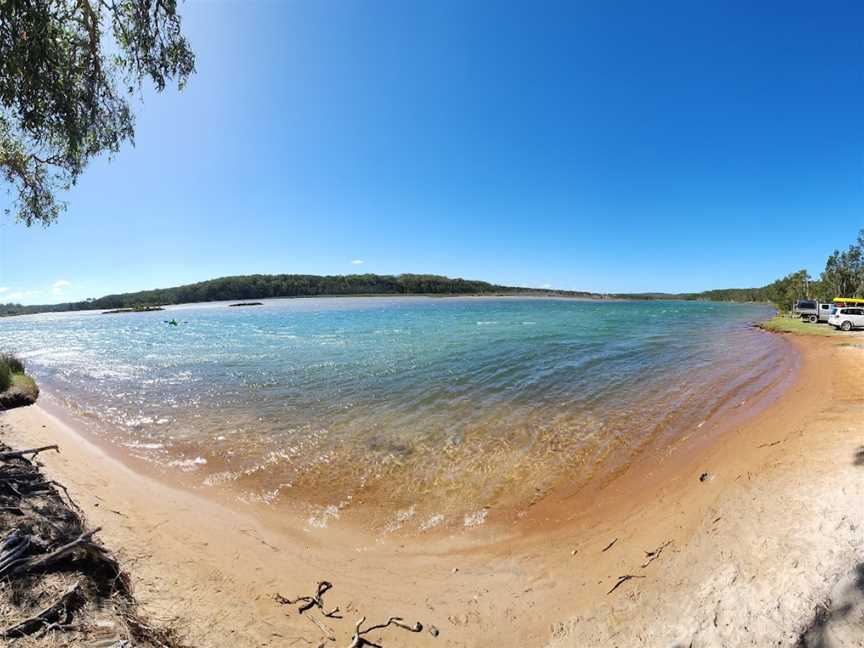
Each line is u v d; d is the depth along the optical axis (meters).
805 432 8.10
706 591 4.04
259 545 5.60
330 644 3.91
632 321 44.38
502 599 4.53
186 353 23.28
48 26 5.33
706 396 12.30
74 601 3.91
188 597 4.47
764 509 5.25
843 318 28.53
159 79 6.50
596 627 3.96
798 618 3.44
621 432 9.43
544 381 14.37
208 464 8.23
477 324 39.81
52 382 16.56
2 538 4.64
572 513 6.28
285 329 37.12
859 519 4.45
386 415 10.92
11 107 5.96
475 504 6.65
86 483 7.24
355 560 5.32
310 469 7.92
